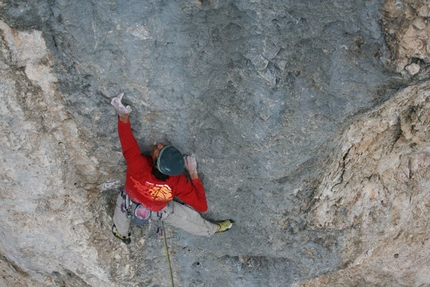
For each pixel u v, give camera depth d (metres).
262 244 4.84
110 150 4.11
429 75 3.24
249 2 3.15
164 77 3.52
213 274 5.26
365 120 3.87
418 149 4.29
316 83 3.50
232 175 4.22
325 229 4.70
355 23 3.16
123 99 3.68
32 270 5.18
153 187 3.92
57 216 4.46
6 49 3.44
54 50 3.51
